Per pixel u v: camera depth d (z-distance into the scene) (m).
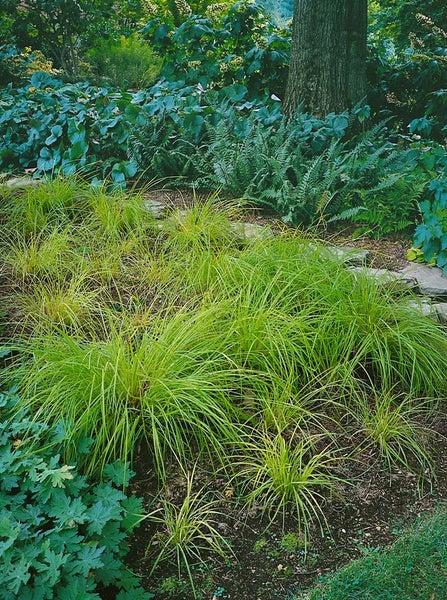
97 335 4.28
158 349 3.78
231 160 6.46
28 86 8.40
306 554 3.14
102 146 7.02
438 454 3.81
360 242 5.98
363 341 4.24
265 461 3.49
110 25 12.49
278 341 4.11
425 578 2.95
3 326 4.35
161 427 3.50
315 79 7.50
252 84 8.81
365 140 6.77
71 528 2.86
